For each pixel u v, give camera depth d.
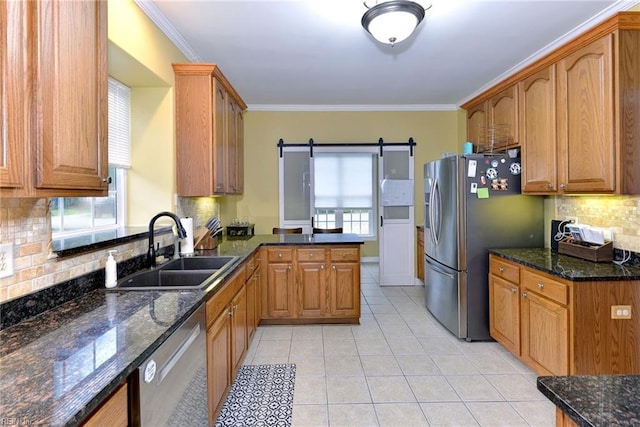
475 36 2.83
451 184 3.18
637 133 2.10
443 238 3.36
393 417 2.05
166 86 2.70
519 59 3.31
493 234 3.10
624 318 2.08
